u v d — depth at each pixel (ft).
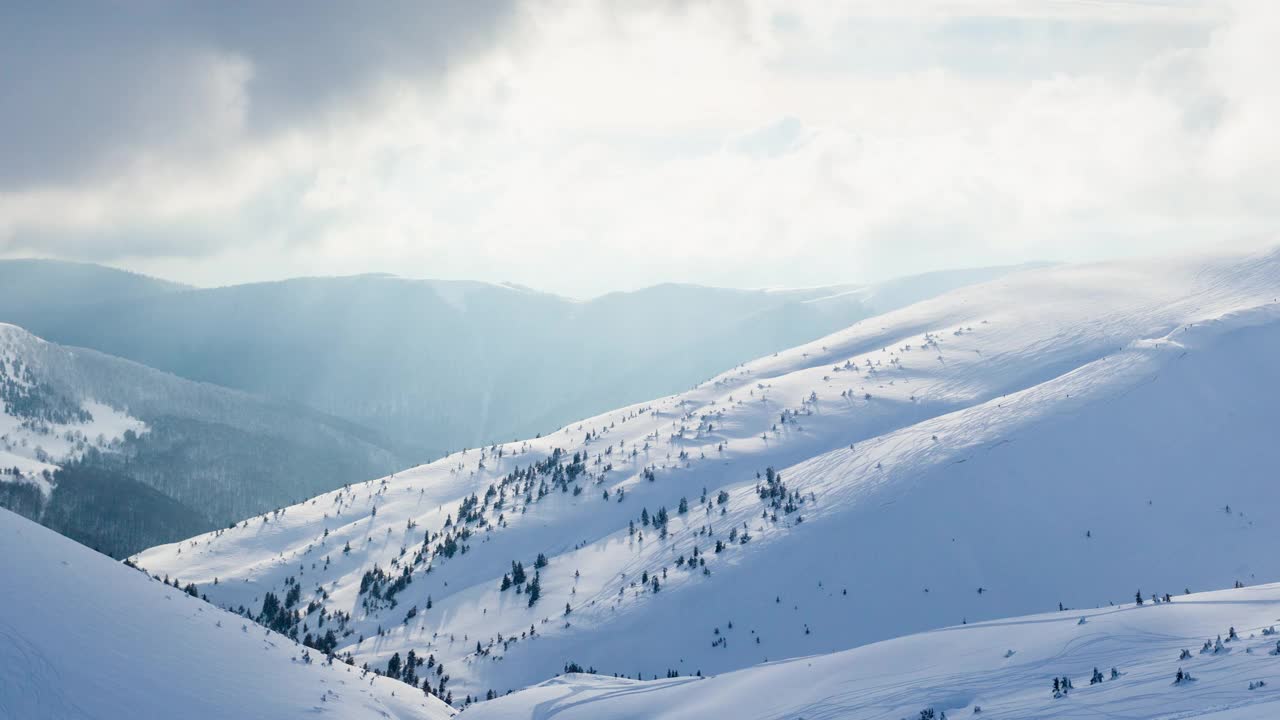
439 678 475.72
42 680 127.85
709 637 449.89
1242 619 142.61
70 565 175.01
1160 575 412.57
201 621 190.60
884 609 435.12
